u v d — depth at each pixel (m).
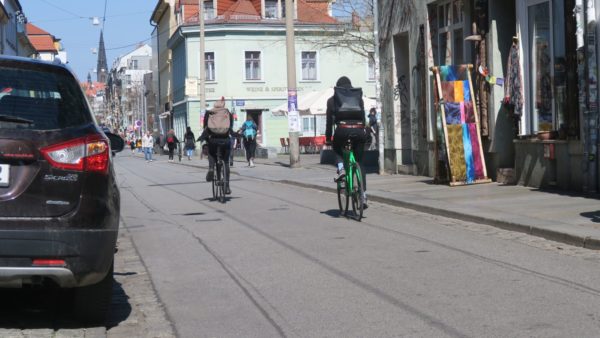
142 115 100.44
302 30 54.94
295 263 8.41
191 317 6.29
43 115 5.51
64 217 5.31
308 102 37.19
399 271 7.80
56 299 6.96
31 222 5.23
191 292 7.19
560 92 13.58
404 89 20.55
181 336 5.73
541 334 5.41
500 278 7.34
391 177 19.27
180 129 60.66
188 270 8.26
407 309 6.26
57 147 5.39
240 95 54.69
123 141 7.42
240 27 54.22
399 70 20.50
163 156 59.72
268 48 54.81
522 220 10.32
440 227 10.91
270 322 6.03
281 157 38.94
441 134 15.59
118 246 10.08
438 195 14.04
